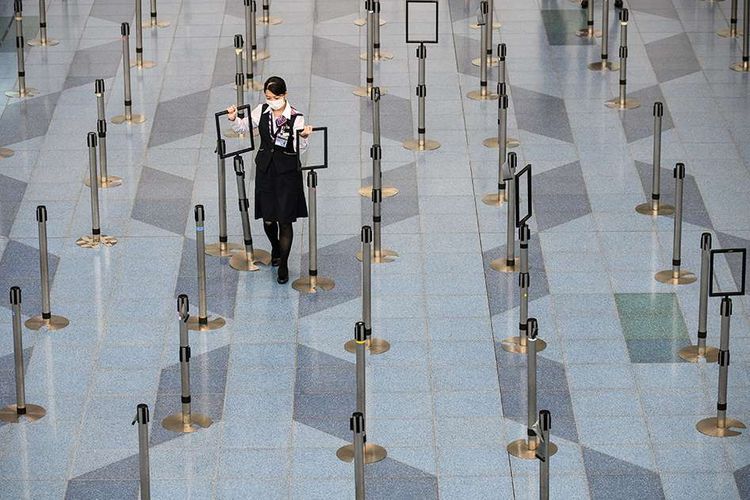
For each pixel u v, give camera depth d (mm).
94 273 13688
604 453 11328
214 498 10867
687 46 18375
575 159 15680
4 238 14227
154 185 15156
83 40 18484
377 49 18062
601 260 13875
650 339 12711
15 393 12031
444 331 12836
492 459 11273
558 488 10961
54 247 14094
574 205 14805
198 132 16203
